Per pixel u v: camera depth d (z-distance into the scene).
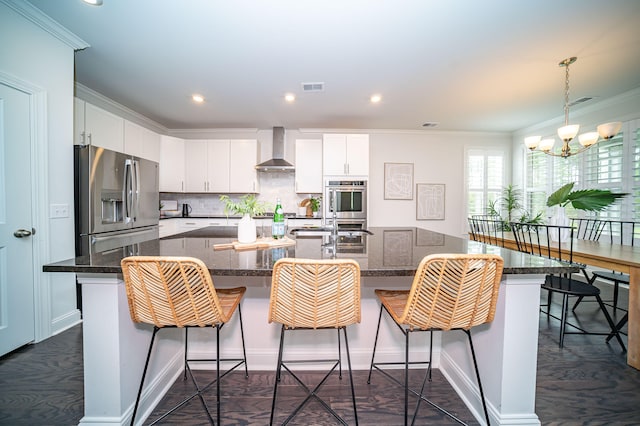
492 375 1.41
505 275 1.34
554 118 4.45
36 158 2.16
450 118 4.48
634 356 1.93
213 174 4.85
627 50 2.47
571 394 1.66
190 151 4.86
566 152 2.86
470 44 2.39
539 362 2.01
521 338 1.36
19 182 2.06
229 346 1.87
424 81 3.10
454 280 1.14
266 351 1.86
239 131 5.19
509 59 2.63
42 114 2.19
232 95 3.53
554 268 1.22
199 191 4.85
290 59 2.65
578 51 2.49
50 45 2.24
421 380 1.79
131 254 1.46
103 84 3.23
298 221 4.80
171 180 4.64
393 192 5.32
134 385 1.40
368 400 1.61
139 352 1.44
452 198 5.39
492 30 2.20
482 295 1.17
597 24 2.11
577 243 2.75
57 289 2.35
